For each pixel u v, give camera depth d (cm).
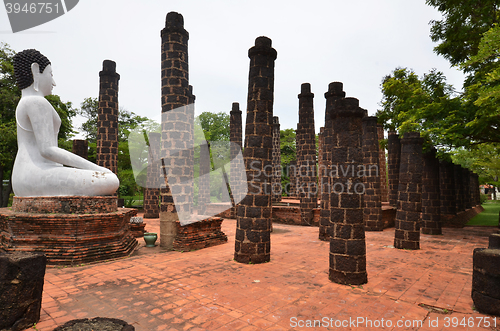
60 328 407
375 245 1218
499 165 1980
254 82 915
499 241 602
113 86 1644
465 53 1561
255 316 504
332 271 702
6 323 430
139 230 1303
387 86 1616
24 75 916
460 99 1286
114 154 1630
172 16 1057
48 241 809
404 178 1150
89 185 890
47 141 895
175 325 468
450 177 1867
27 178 890
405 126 1327
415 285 682
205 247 1078
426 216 1513
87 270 761
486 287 530
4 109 2111
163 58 1053
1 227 874
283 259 923
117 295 591
